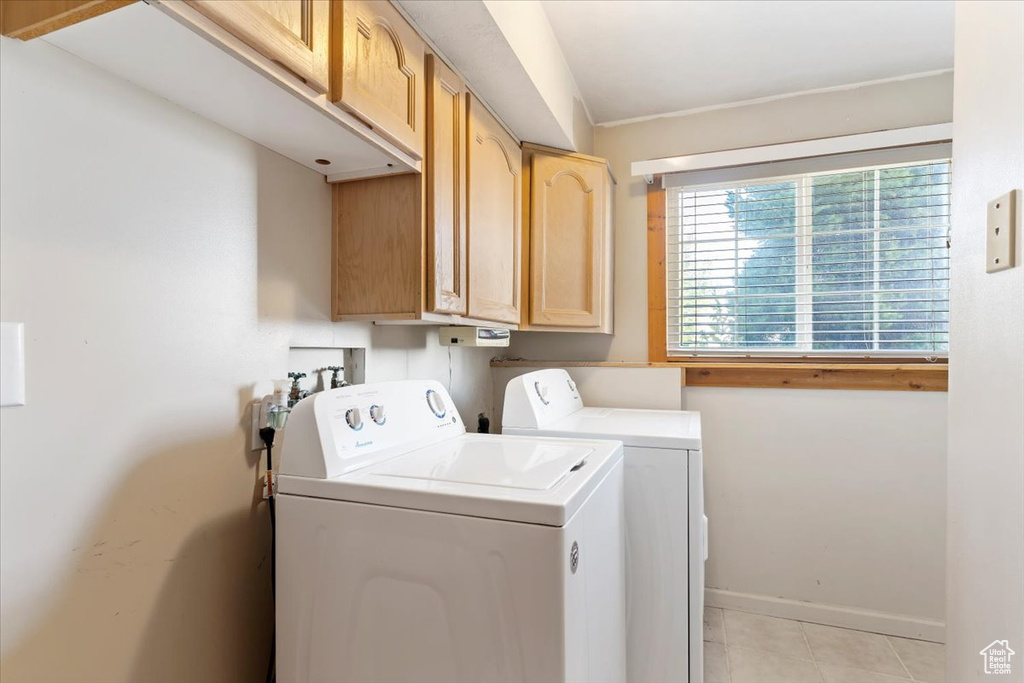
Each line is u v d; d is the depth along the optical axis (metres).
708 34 1.86
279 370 1.14
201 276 0.96
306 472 0.96
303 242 1.20
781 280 2.32
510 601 0.82
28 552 0.71
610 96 2.31
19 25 0.67
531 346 2.63
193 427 0.94
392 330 1.58
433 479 0.95
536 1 1.58
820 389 2.21
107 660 0.80
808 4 1.70
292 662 0.95
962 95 0.93
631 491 1.58
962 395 0.91
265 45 0.75
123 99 0.82
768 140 2.32
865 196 2.20
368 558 0.91
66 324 0.75
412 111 1.15
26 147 0.70
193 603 0.95
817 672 1.84
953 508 0.95
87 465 0.78
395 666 0.89
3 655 0.68
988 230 0.83
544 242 1.99
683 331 2.48
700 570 1.52
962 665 0.90
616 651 1.24
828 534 2.19
